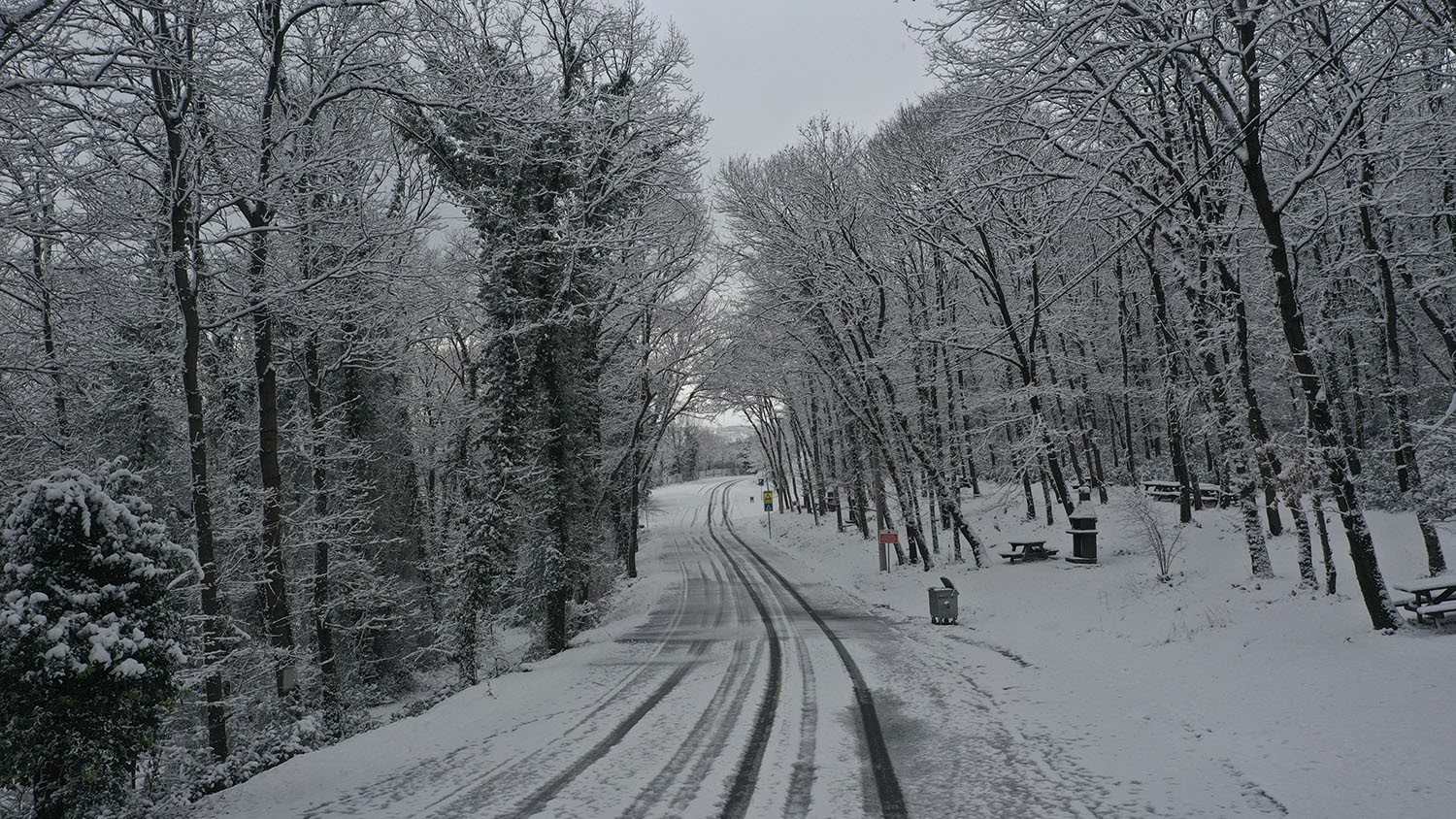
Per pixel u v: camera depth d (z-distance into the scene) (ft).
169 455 57.82
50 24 28.78
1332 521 76.84
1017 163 62.08
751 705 36.70
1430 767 21.90
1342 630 37.93
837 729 31.73
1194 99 53.62
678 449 338.13
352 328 65.87
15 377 40.24
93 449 46.80
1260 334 59.26
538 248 69.00
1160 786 23.04
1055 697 35.37
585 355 83.20
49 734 22.12
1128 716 31.22
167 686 24.79
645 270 111.75
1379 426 90.68
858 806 22.71
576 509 71.67
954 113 52.19
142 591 24.61
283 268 52.85
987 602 69.15
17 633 22.00
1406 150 45.55
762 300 108.06
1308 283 64.75
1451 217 62.39
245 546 54.54
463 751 31.96
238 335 59.31
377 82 46.55
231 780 30.94
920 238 85.76
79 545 23.43
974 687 38.47
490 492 65.82
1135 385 113.39
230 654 42.06
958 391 108.99
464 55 47.37
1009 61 46.78
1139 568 70.08
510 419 67.56
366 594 67.05
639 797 24.41
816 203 93.66
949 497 90.53
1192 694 33.24
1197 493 98.22
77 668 21.89
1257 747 25.70
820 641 55.47
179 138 39.60
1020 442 82.33
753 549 153.38
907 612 70.18
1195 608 50.98
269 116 44.24
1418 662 31.04
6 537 22.62
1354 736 25.20
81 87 32.65
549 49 80.64
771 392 149.79
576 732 33.86
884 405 92.89
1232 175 59.36
